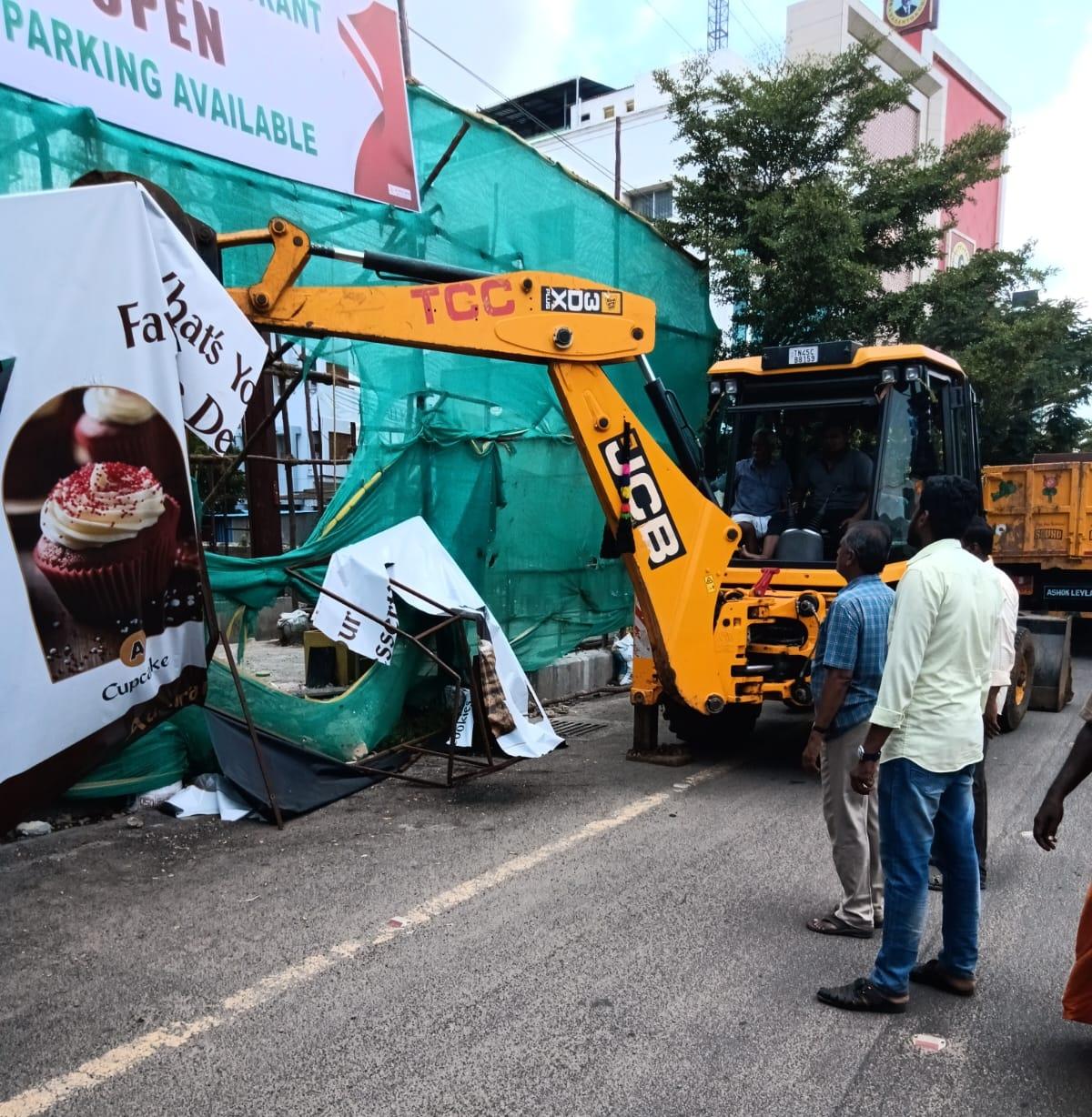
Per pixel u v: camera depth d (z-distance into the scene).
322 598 5.81
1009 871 4.73
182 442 4.09
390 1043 3.08
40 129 4.88
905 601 3.20
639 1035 3.15
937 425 7.01
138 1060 2.98
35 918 4.01
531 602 8.70
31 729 3.60
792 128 13.04
